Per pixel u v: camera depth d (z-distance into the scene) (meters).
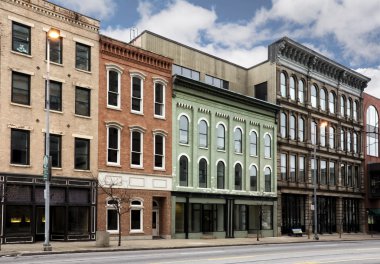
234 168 43.47
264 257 20.70
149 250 26.20
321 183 54.59
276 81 48.69
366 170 63.38
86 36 32.72
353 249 27.58
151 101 36.66
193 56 45.19
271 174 47.41
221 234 41.41
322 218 54.78
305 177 51.94
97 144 32.75
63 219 30.75
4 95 28.02
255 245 33.06
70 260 18.42
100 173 32.72
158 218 37.12
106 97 33.62
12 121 28.31
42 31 30.27
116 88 34.50
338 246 31.23
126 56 35.09
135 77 35.75
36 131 29.53
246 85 51.31
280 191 48.00
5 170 27.78
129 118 34.94
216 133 42.09
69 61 31.59
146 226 35.22
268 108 47.44
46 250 23.66
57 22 31.11
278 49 49.06
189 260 18.62
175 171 37.91
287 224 48.97
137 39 41.94
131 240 33.78
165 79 37.78
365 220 62.12
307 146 52.16
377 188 62.44
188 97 39.66
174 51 43.28
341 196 57.88
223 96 42.78
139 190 34.97
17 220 28.12
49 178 24.53
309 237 44.19
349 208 60.28
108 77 33.94
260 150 46.38
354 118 62.06
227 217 42.03
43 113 29.98
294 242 38.00
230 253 23.17
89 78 32.66
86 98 32.62
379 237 52.22
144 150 35.78
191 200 38.84
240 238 41.75
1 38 28.05
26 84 29.39
